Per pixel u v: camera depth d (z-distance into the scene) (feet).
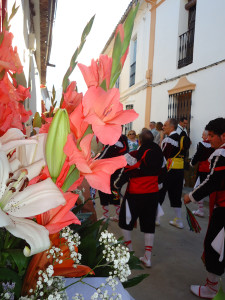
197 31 26.17
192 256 12.87
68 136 1.67
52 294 2.06
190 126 26.89
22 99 2.48
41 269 2.10
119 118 1.66
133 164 10.93
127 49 1.77
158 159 11.03
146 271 11.40
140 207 11.27
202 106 25.38
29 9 17.47
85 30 1.99
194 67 26.53
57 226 1.83
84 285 2.92
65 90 2.10
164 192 16.26
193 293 9.96
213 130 9.00
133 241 14.35
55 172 1.76
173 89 29.71
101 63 1.78
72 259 2.37
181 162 15.88
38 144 1.97
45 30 22.39
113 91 1.69
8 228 1.58
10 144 1.75
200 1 25.89
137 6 1.77
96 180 1.73
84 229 3.67
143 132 11.28
